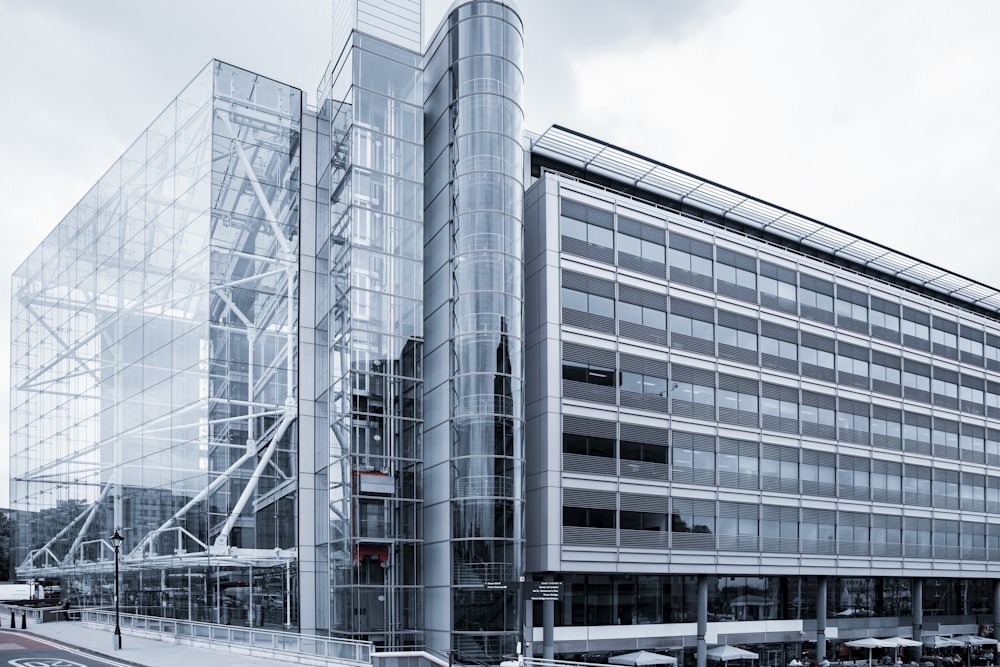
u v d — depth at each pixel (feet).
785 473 172.24
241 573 142.10
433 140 151.74
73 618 167.53
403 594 135.33
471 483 130.11
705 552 156.25
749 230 191.83
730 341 167.84
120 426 179.93
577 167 166.81
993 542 216.74
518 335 137.08
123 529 173.06
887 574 188.34
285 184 156.04
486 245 136.36
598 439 145.48
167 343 161.89
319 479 146.00
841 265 209.46
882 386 195.72
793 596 176.55
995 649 207.21
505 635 126.21
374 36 149.38
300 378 150.51
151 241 172.65
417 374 144.05
